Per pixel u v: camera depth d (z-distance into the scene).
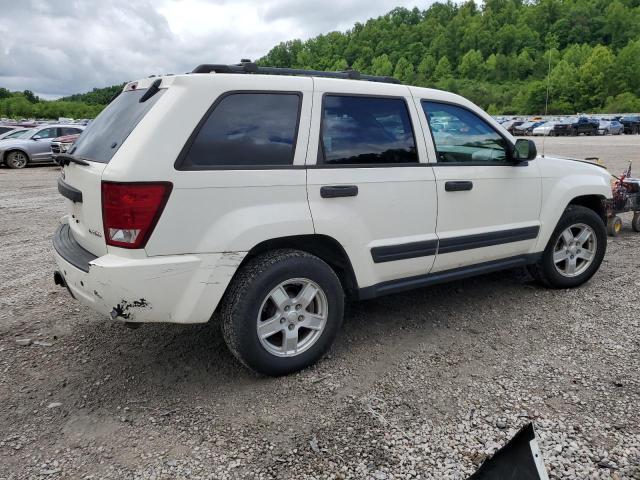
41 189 12.58
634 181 6.93
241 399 3.00
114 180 2.68
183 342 3.78
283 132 3.10
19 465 2.45
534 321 4.07
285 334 3.19
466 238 3.90
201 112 2.86
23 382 3.22
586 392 3.01
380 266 3.51
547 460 2.43
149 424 2.77
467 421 2.75
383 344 3.71
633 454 2.47
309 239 3.26
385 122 3.53
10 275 5.47
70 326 4.09
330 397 3.01
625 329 3.88
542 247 4.49
